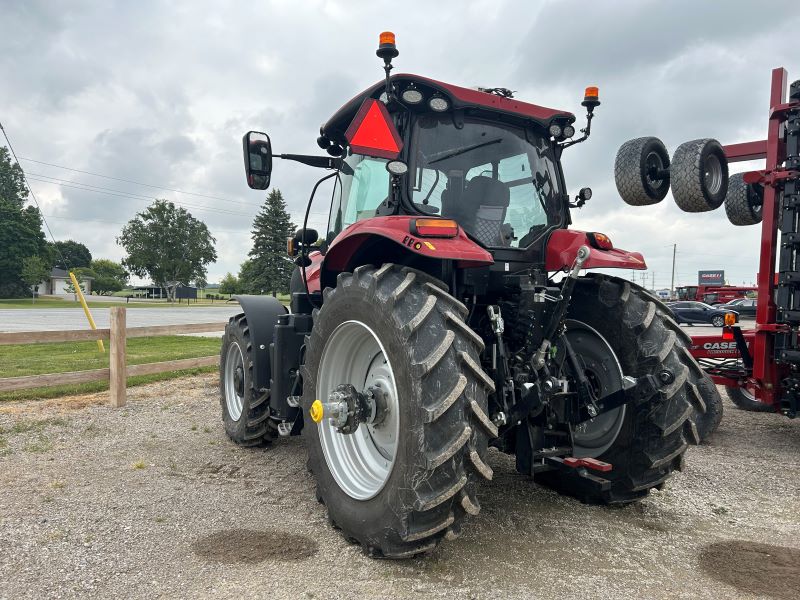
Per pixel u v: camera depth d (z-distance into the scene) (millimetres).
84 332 6547
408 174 3354
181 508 3580
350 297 3105
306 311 4504
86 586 2609
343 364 3410
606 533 3234
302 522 3369
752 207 5973
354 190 4000
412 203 3355
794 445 5402
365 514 2910
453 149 3510
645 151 3844
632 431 3430
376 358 3344
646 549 3031
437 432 2555
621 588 2609
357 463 3246
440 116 3500
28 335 6164
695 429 3314
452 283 3293
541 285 3441
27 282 64938
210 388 8008
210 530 3242
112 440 5246
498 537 3158
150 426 5789
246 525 3318
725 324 5871
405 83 3369
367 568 2785
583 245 3240
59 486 3959
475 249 2842
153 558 2889
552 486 3920
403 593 2549
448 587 2605
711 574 2752
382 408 3096
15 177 82938
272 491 3914
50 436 5348
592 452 3631
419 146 3416
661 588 2611
